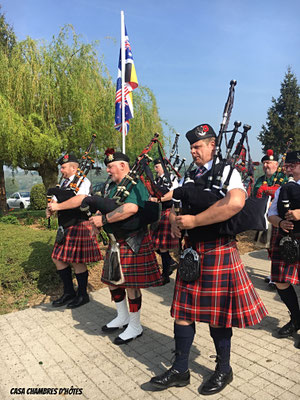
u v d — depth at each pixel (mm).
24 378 2225
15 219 8227
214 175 1858
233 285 1879
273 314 3092
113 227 2531
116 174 2635
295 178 2639
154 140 2527
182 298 1977
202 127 1996
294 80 19250
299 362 2295
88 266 4664
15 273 3775
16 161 8320
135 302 2664
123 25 5086
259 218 1797
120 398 1994
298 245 2459
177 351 2014
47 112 8133
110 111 8594
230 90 1989
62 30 8219
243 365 2273
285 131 18719
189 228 1886
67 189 3246
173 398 1966
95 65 8703
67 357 2465
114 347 2588
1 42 10008
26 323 3051
